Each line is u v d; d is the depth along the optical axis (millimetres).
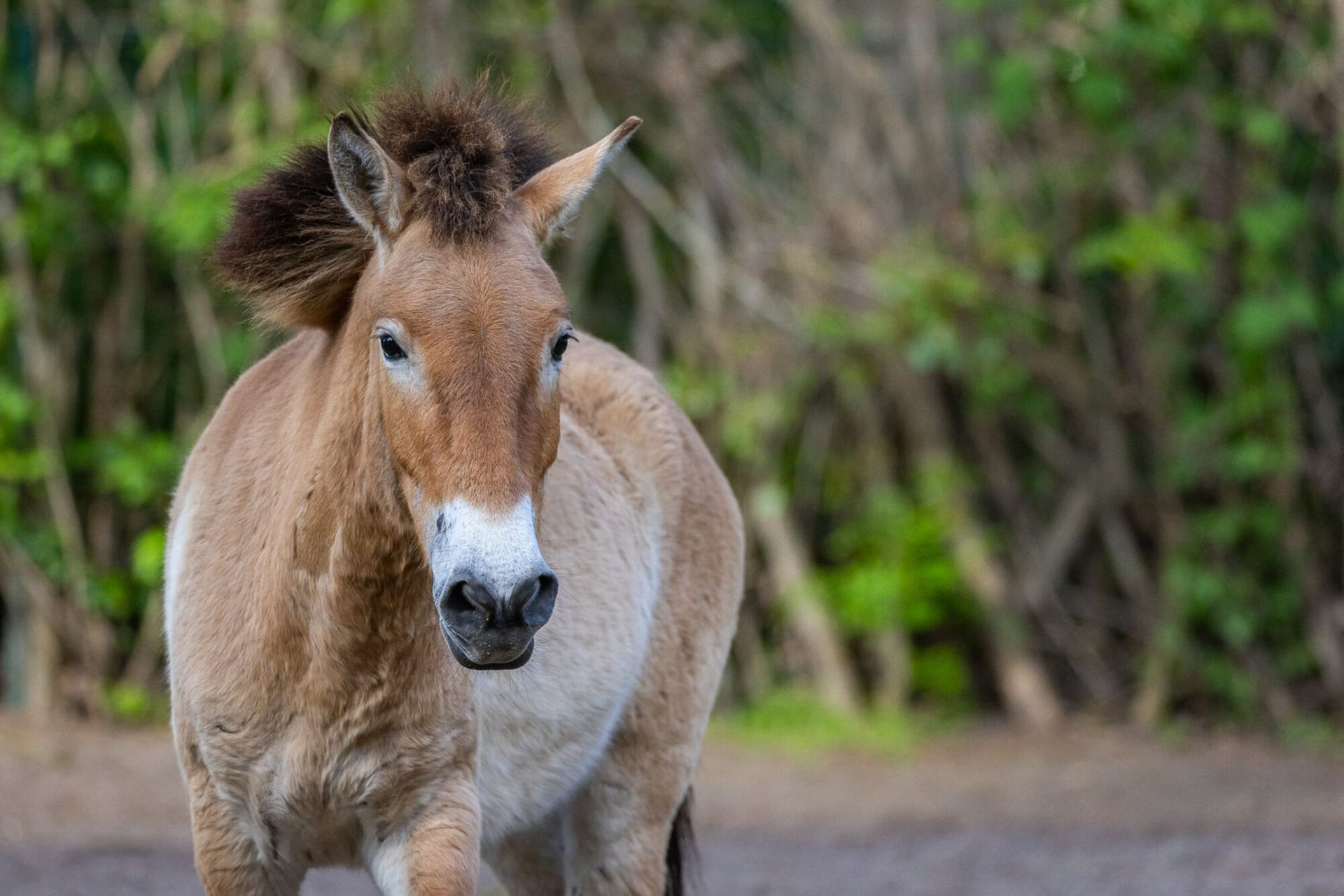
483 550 8695
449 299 9117
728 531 14195
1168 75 29375
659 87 29906
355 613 9867
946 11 30172
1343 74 28547
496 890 18203
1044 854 20031
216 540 10773
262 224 10664
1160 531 30188
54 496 26328
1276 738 28312
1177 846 20375
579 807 13008
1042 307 29625
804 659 29375
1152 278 29266
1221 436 29344
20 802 20953
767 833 21359
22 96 26922
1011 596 29906
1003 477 30125
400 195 9656
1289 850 19922
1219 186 29453
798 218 29781
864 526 29266
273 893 10555
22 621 26406
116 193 26938
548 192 10305
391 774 10156
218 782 10328
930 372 29500
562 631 11750
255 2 27375
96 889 16766
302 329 11156
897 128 29891
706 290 29188
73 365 27297
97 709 26094
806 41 30766
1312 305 28438
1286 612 29219
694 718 13484
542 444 9383
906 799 23547
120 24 27875
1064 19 29219
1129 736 28312
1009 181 29656
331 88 27734
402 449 9258
